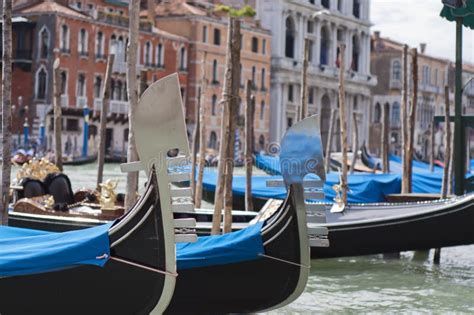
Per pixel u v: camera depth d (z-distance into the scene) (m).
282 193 21.67
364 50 88.88
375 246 15.84
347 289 14.92
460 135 19.44
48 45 57.62
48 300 9.07
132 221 8.81
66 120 58.75
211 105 70.19
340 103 21.94
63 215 15.53
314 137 10.71
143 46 63.72
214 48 70.19
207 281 10.62
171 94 8.53
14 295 9.06
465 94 20.98
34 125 57.75
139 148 8.71
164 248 8.74
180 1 70.56
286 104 78.81
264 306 10.93
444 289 15.16
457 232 15.57
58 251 8.62
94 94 60.59
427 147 94.25
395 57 92.94
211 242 10.72
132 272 8.88
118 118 62.50
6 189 13.02
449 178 23.25
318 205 10.92
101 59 60.66
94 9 62.22
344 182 20.70
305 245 10.62
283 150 10.73
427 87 95.88
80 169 49.72
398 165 43.53
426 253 19.78
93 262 8.75
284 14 78.25
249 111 21.47
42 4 58.34
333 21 84.12
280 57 77.50
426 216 15.63
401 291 14.86
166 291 8.84
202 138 21.56
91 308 9.09
